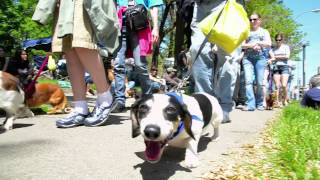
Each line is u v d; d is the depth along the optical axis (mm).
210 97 2309
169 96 1710
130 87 6926
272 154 2090
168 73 5289
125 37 3566
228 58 3133
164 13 11547
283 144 2270
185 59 5145
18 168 1762
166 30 12375
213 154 2131
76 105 2770
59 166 1808
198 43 3074
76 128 2691
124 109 3873
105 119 2787
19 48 4582
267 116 4062
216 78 3191
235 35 2541
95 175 1709
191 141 1864
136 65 3516
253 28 4949
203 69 3117
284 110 4023
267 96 5379
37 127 2744
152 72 6879
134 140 2344
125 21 3459
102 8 2611
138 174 1740
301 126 2902
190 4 3213
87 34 2580
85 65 2691
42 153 2012
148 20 3439
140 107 1642
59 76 10891
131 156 2004
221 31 2541
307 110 3951
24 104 2957
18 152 2025
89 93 7723
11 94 2650
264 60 4984
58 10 2654
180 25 9586
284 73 6105
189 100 1927
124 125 2846
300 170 1756
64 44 2691
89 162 1882
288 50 6074
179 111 1685
